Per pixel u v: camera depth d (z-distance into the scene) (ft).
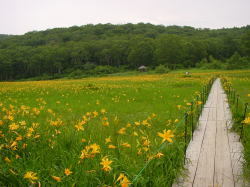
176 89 66.03
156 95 52.08
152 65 337.52
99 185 9.27
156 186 10.52
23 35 568.00
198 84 81.92
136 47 350.43
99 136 17.58
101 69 321.73
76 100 46.19
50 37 515.50
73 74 310.65
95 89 70.03
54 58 338.95
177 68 312.29
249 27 554.05
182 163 13.07
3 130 16.01
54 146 14.44
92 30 577.02
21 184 9.18
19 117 23.40
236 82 88.22
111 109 35.09
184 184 11.78
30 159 11.84
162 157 12.44
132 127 23.22
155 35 526.16
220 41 394.73
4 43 468.34
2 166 10.25
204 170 13.25
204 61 317.01
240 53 362.33
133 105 38.58
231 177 12.42
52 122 17.93
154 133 21.52
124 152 14.78
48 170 10.70
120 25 622.54
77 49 378.32
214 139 18.60
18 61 324.60
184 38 423.23
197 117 25.31
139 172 10.85
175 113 30.96
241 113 22.91
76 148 14.16
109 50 371.76
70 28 615.57
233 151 15.93
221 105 35.53
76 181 9.32
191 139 18.60
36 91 68.08
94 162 11.29
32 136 15.26
